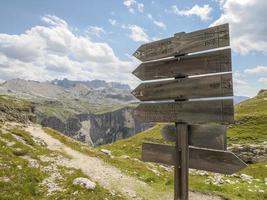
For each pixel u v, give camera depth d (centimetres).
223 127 862
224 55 849
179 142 956
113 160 3034
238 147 5944
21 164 1984
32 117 8638
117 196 1705
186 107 938
